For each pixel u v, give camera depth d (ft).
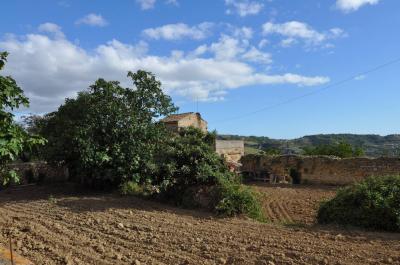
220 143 125.29
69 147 63.36
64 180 86.48
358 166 87.30
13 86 26.96
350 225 38.17
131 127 62.75
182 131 82.53
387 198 37.11
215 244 32.19
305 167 97.04
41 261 27.40
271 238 33.76
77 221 42.32
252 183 99.71
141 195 58.80
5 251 23.09
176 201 53.57
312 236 34.17
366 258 27.50
